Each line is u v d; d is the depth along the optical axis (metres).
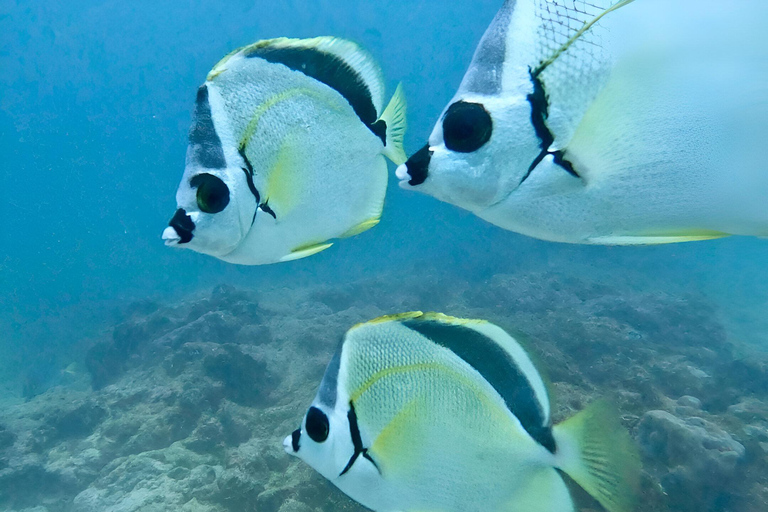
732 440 0.94
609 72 0.21
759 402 1.24
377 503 0.26
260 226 0.30
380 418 0.26
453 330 0.25
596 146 0.21
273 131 0.30
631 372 1.31
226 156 0.29
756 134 0.20
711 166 0.20
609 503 0.23
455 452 0.25
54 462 1.30
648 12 0.20
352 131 0.31
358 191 0.32
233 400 1.38
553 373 1.29
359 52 0.31
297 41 0.30
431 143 0.23
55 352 2.54
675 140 0.20
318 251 0.32
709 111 0.20
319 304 2.31
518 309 2.03
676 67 0.20
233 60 0.30
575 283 2.42
